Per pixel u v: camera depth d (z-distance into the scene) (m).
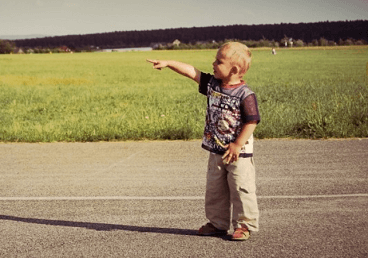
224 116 3.15
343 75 28.80
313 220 3.80
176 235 3.50
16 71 37.44
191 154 6.45
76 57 74.38
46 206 4.25
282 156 6.27
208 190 3.42
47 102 14.88
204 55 75.88
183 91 18.88
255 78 27.56
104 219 3.88
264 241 3.35
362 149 6.66
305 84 21.00
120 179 5.17
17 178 5.26
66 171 5.56
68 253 3.17
